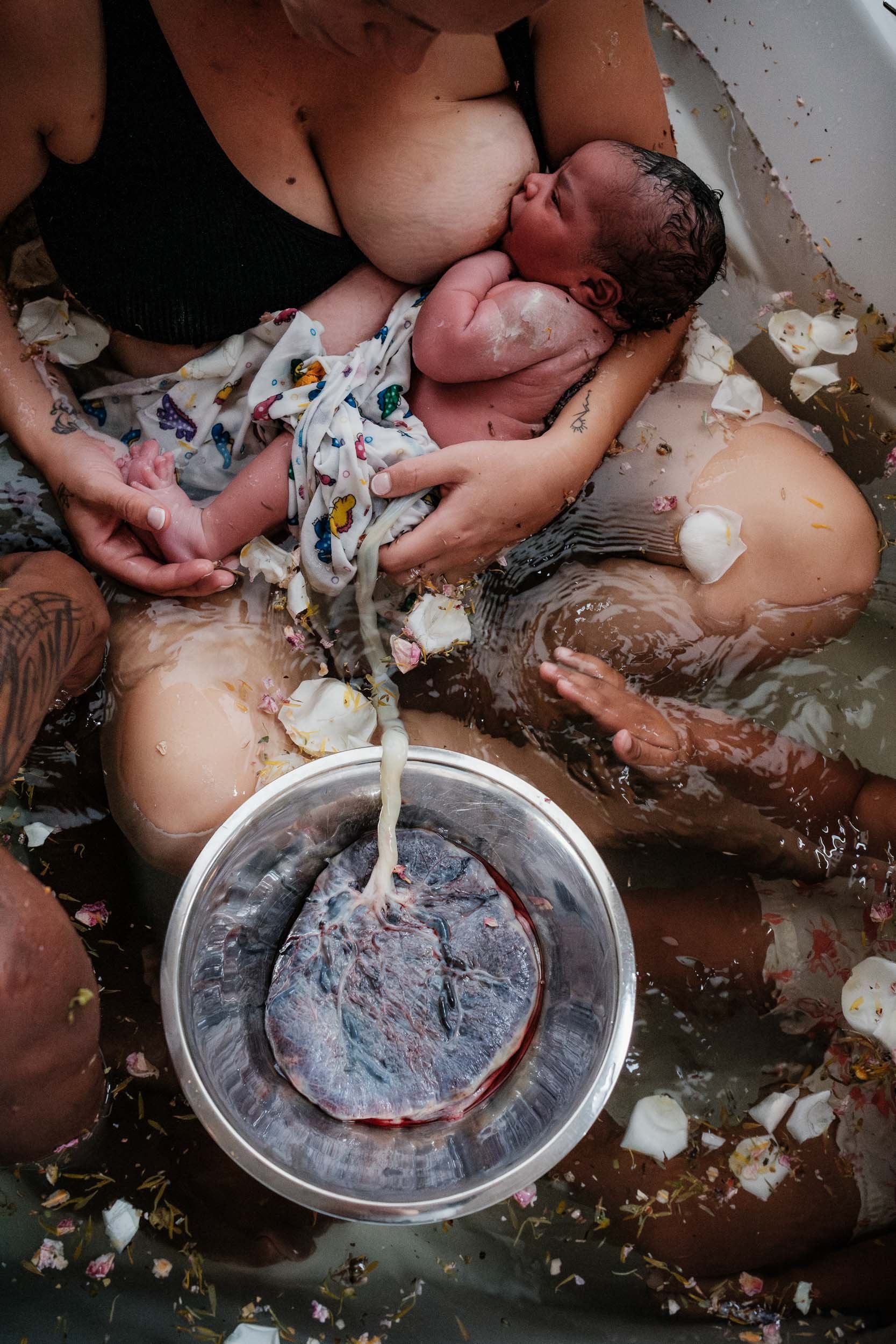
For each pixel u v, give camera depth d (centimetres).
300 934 102
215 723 116
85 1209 106
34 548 125
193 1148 108
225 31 104
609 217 113
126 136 109
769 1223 107
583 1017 101
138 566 120
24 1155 101
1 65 103
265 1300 104
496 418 121
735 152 147
